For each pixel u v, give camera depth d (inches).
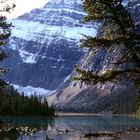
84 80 658.2
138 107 760.3
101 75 658.2
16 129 2140.7
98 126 3794.3
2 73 1393.9
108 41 655.1
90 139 1886.1
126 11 676.7
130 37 651.5
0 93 1466.5
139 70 661.9
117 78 661.3
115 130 2864.2
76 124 4372.5
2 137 1643.7
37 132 2352.4
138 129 2938.0
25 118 5890.8
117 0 676.1
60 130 2746.1
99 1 677.3
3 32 1312.7
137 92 701.9
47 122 4744.1
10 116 6200.8
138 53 661.3
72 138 1978.3
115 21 675.4
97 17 677.9
